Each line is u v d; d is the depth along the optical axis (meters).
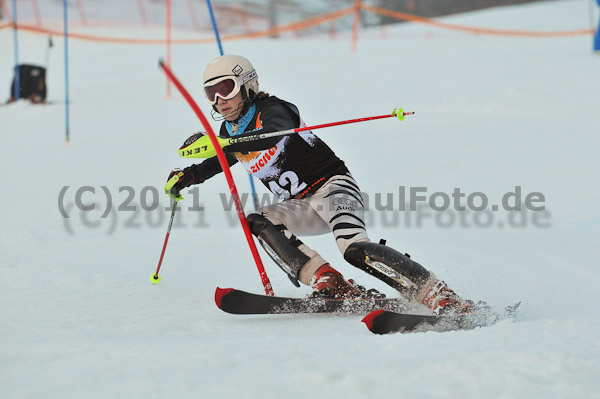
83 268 12.49
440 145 25.11
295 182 10.29
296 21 125.56
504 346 7.10
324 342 7.40
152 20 108.75
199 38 76.56
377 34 88.56
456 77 39.69
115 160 25.44
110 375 6.13
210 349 7.00
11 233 15.39
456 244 13.98
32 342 7.57
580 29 73.12
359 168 22.03
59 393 5.70
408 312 9.31
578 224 15.28
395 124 29.53
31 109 39.97
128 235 15.35
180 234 15.50
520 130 26.92
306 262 9.66
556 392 5.75
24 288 11.02
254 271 12.47
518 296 10.30
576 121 27.94
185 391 5.74
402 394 5.65
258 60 53.75
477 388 5.83
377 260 9.15
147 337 7.96
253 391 5.73
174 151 26.88
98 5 108.12
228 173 9.73
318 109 32.06
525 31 76.00
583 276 11.31
